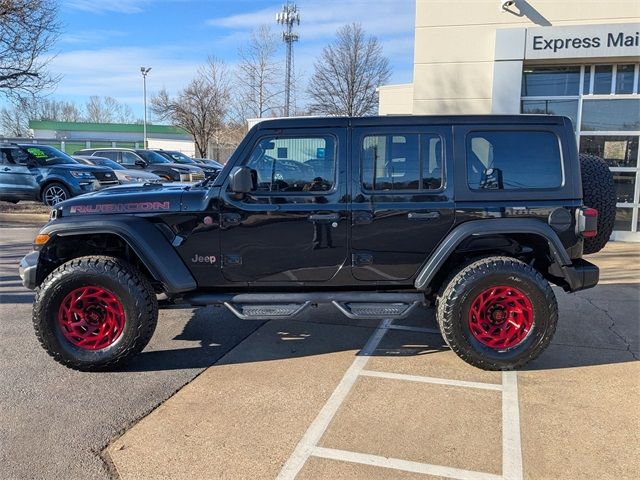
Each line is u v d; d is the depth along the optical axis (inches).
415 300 171.0
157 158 857.5
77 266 162.2
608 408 142.3
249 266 171.0
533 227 165.6
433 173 168.6
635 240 394.3
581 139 400.8
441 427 132.3
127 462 117.3
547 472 113.7
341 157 167.9
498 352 163.9
